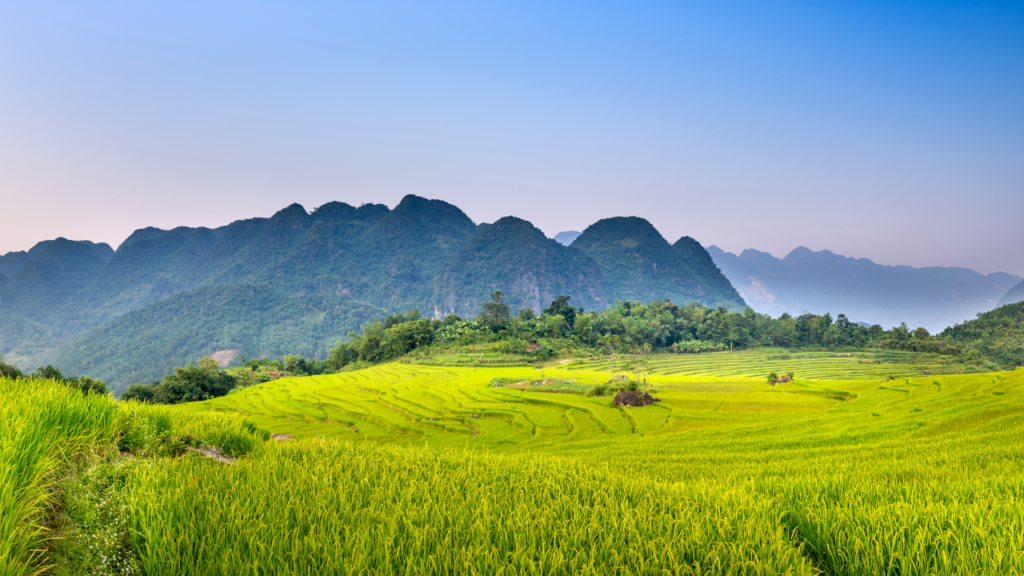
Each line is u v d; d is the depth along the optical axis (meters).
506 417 55.22
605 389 64.00
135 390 92.94
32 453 4.15
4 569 2.96
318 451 8.14
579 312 192.75
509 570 3.88
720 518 5.12
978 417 25.73
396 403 65.62
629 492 6.35
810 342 185.88
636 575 3.96
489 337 158.00
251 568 3.64
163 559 3.62
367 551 4.02
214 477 5.38
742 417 44.69
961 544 4.45
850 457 17.77
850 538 4.72
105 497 4.13
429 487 6.17
